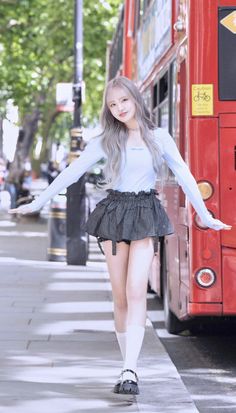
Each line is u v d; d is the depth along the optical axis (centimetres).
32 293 1398
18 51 3709
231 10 893
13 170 3906
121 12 1983
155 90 1264
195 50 894
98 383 823
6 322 1143
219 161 891
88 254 1984
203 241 891
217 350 1049
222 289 893
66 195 1781
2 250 2139
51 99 4738
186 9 911
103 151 757
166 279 1130
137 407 743
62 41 3650
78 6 1873
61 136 8519
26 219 3303
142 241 750
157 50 1219
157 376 857
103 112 763
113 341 1026
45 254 2036
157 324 1208
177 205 996
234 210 890
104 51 3638
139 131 755
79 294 1391
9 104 4397
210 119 892
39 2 3316
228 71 892
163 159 770
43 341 1023
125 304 779
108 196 762
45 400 760
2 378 841
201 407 793
